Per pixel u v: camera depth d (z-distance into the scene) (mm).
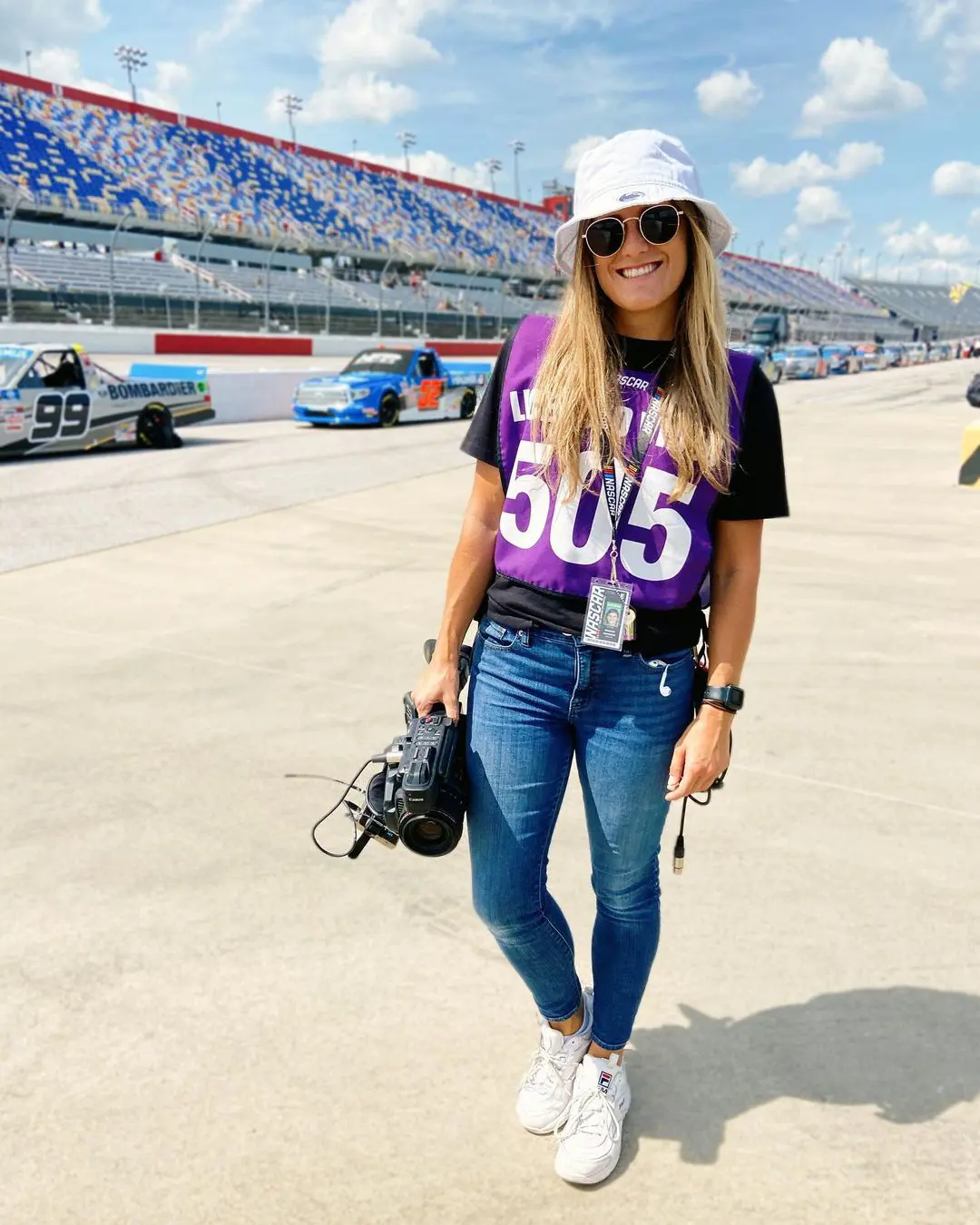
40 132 38438
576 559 1552
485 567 1724
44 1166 1771
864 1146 1816
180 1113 1892
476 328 49469
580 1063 1888
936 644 4793
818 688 4191
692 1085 1969
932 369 50688
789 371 35375
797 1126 1864
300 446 13070
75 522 7484
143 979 2285
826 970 2328
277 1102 1922
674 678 1609
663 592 1546
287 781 3268
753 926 2498
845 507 8680
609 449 1534
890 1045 2080
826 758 3508
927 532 7578
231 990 2250
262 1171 1762
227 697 3996
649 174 1493
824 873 2752
